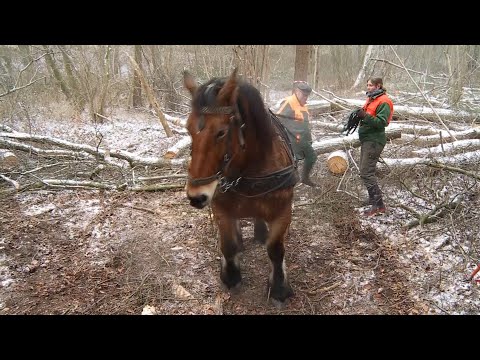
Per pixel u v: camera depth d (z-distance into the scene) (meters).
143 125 10.34
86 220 4.98
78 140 8.67
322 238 4.53
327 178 5.86
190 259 4.21
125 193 5.71
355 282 3.82
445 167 5.16
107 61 10.70
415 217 4.73
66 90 11.41
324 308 3.53
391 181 5.46
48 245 4.43
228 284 3.70
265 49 8.43
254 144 2.89
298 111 4.92
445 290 3.62
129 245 4.45
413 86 11.37
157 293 3.72
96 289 3.77
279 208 3.22
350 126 4.69
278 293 3.54
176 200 5.54
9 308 3.53
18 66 11.70
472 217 4.54
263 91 8.76
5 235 4.58
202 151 2.52
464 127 7.30
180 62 12.72
